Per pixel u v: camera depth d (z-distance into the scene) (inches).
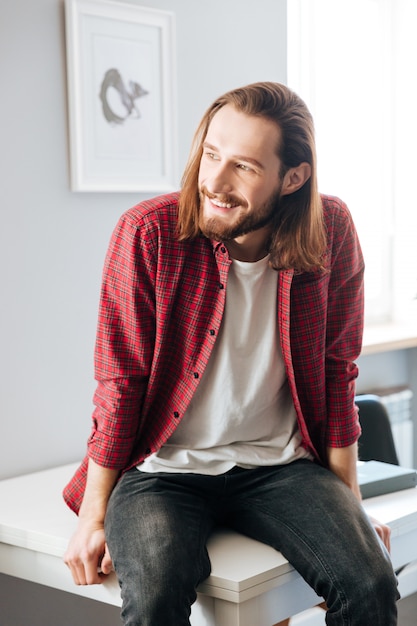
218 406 69.3
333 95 127.4
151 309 67.5
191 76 100.7
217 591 64.2
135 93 94.8
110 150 93.4
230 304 67.7
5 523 75.7
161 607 59.2
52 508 79.2
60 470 90.9
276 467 71.7
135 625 59.4
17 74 86.4
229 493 70.8
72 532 73.3
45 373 91.0
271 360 69.4
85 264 93.4
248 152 62.7
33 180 88.4
